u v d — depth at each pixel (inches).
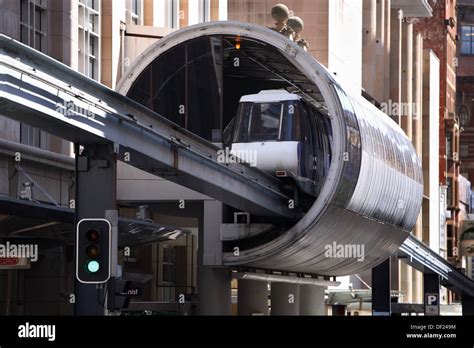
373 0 4431.6
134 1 2677.2
